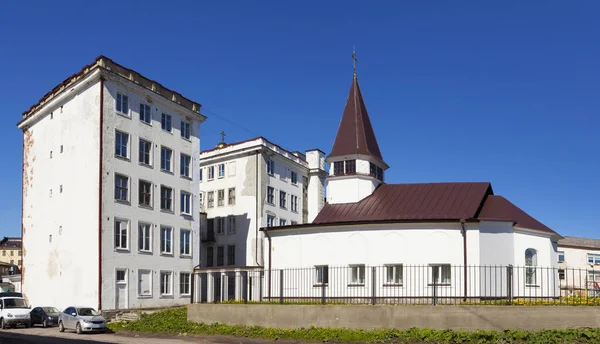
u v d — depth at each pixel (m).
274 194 64.31
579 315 22.66
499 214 36.41
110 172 41.66
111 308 40.38
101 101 41.53
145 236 44.41
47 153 46.69
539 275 35.47
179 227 47.91
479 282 33.47
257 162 61.75
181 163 49.38
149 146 45.94
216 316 28.55
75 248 41.97
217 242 63.31
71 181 43.38
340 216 39.94
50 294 43.81
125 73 44.16
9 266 94.56
